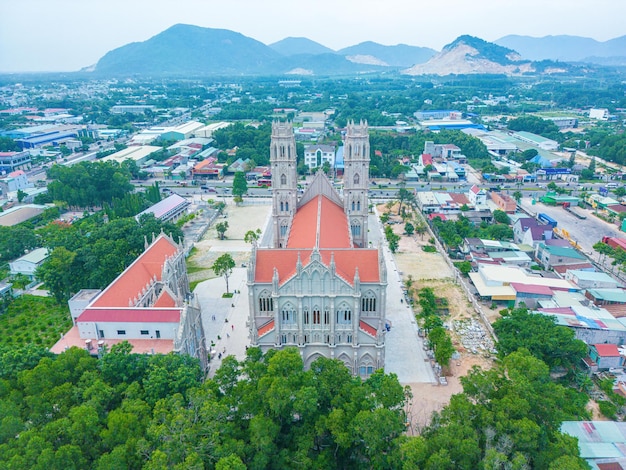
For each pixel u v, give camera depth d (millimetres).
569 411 95688
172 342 106000
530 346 110812
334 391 89562
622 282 158125
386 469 80188
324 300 108375
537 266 170250
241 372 92250
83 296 124562
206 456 73562
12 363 91000
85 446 76125
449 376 114500
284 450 79875
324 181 155625
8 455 69875
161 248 142375
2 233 184375
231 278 167250
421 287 159000
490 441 78500
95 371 90188
